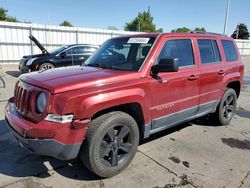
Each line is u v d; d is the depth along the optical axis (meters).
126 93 3.07
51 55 11.15
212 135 4.71
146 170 3.38
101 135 2.93
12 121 2.94
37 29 17.73
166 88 3.60
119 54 3.85
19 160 3.56
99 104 2.81
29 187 2.94
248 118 5.93
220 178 3.23
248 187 3.05
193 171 3.38
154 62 3.49
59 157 2.79
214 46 4.74
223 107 5.12
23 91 2.96
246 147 4.21
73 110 2.68
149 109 3.43
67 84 2.76
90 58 4.27
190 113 4.23
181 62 3.95
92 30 20.06
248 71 16.78
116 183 3.07
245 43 35.25
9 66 16.27
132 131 3.28
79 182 3.07
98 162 2.99
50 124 2.62
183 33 4.12
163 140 4.40
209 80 4.41
